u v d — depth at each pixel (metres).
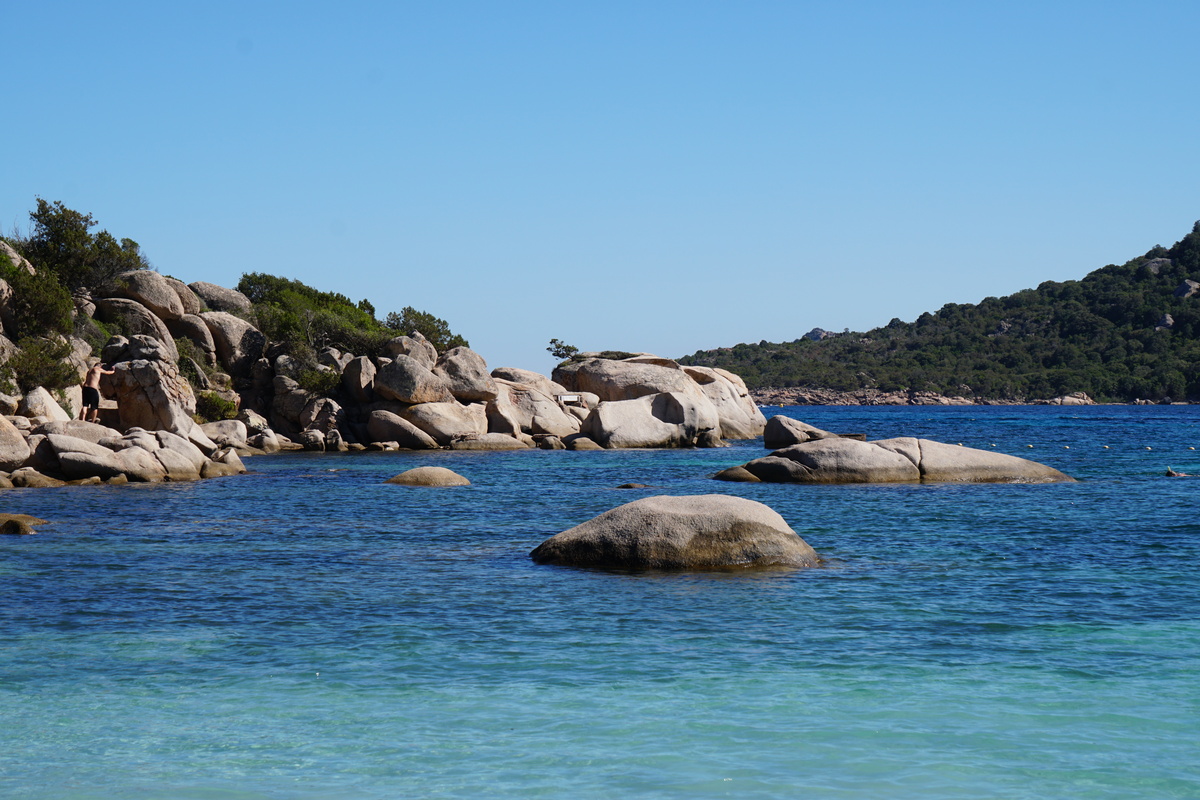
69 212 56.84
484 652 11.37
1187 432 80.62
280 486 32.56
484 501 28.17
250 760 8.10
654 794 7.37
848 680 10.27
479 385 56.41
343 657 11.16
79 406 42.94
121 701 9.62
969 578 15.86
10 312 44.12
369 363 56.44
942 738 8.56
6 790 7.49
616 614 13.25
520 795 7.37
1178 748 8.33
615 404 56.75
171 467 34.69
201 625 12.71
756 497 28.20
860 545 19.38
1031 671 10.59
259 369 57.66
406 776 7.75
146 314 54.31
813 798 7.29
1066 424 101.62
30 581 15.63
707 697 9.70
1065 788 7.50
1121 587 15.19
